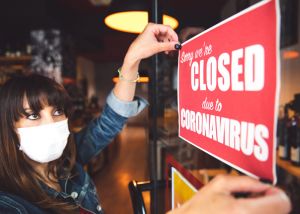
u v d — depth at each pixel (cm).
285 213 32
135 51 88
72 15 544
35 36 506
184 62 70
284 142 44
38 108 92
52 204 90
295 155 42
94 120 129
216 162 75
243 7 52
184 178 74
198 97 62
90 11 529
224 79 51
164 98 107
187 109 69
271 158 39
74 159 110
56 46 507
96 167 497
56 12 468
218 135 54
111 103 116
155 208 92
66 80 550
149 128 109
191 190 69
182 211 34
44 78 97
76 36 579
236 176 36
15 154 89
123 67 105
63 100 100
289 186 38
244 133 45
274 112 38
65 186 106
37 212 85
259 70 41
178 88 75
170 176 87
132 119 1211
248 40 43
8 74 502
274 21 37
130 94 113
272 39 38
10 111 90
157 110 102
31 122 93
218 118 53
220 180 35
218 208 32
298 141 43
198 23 76
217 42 53
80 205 107
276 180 38
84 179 113
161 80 106
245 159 45
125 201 369
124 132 1027
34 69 510
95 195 116
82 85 991
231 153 49
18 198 83
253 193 34
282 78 44
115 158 606
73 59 588
